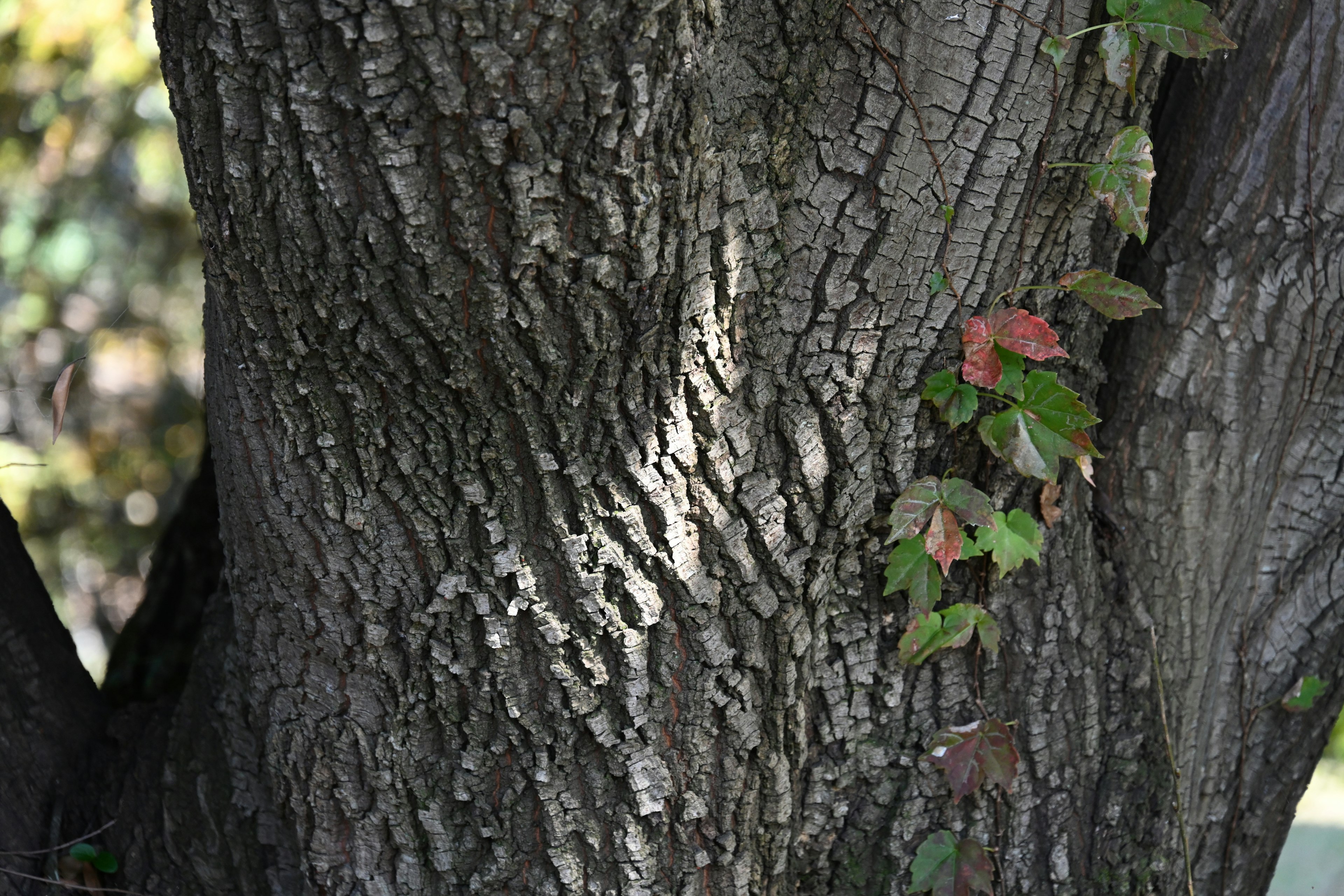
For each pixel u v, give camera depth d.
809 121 1.42
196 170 1.26
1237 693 2.01
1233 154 1.74
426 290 1.26
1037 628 1.77
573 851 1.60
